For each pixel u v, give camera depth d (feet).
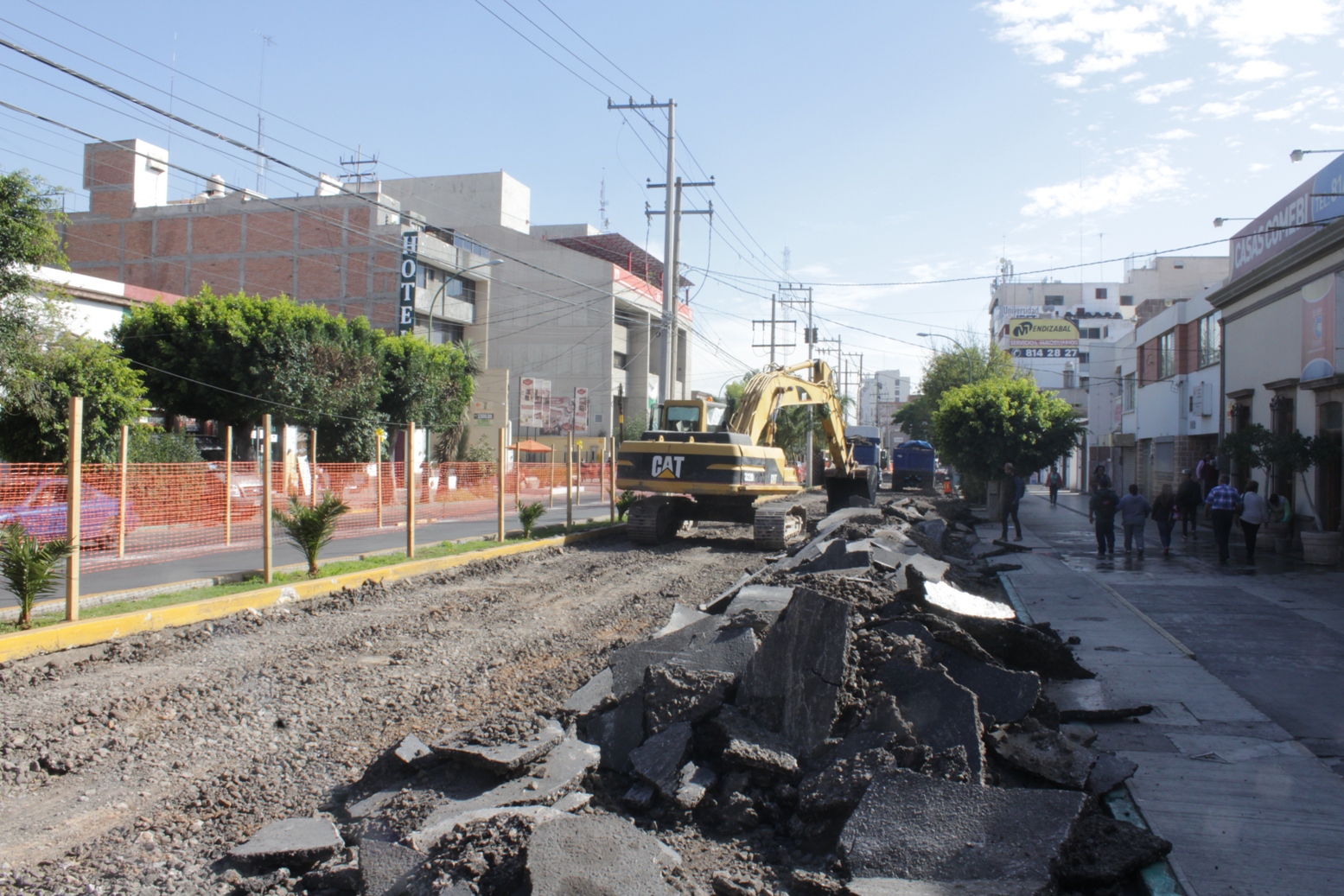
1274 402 63.52
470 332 174.70
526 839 13.47
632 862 13.00
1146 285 269.64
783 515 58.08
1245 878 13.97
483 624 33.22
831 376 79.15
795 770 16.51
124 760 18.97
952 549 60.29
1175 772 18.62
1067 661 25.04
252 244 157.69
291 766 18.78
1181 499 70.49
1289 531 59.21
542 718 19.43
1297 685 25.73
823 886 13.28
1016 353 228.02
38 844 15.12
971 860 13.48
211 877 14.08
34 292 60.59
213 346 91.66
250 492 57.16
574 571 47.50
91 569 43.78
